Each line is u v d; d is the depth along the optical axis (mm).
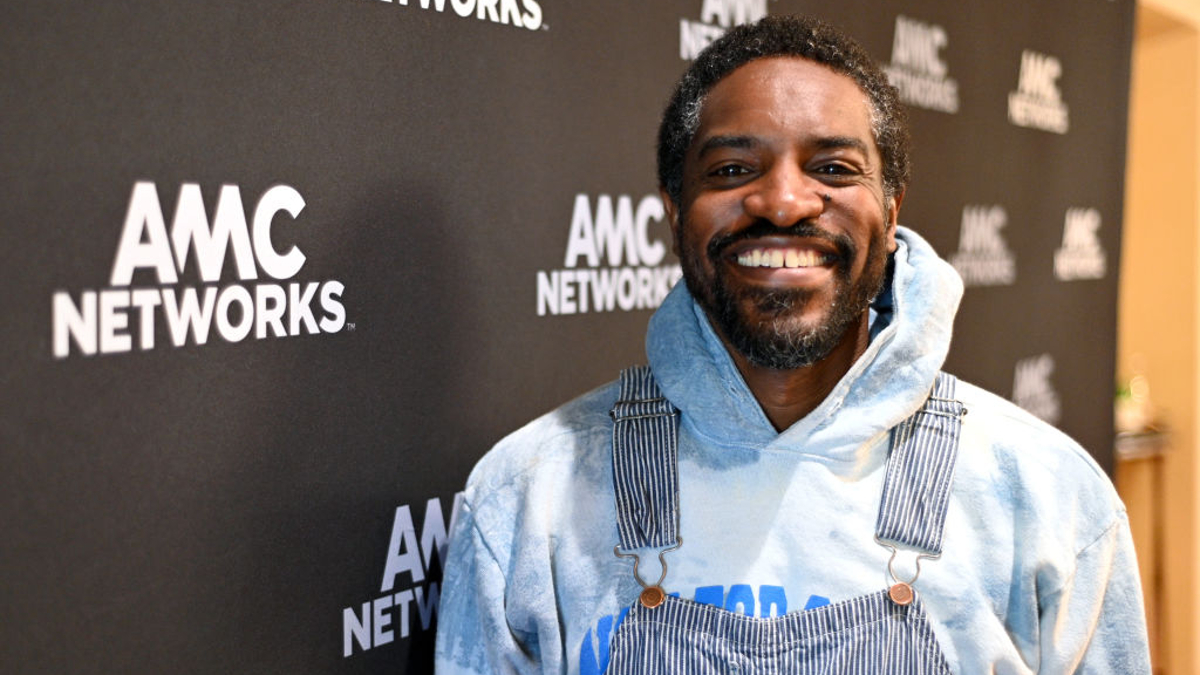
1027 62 2105
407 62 1039
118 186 821
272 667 962
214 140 883
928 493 858
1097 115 2369
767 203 808
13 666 783
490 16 1121
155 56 838
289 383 958
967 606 841
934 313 895
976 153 1973
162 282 855
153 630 868
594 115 1255
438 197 1081
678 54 1363
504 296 1164
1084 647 888
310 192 961
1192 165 2988
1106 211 2436
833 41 875
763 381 885
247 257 916
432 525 1104
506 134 1150
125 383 836
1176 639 3084
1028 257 2152
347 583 1023
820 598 836
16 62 759
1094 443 2438
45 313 784
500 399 1169
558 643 893
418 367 1075
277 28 924
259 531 943
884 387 875
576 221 1245
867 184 847
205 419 893
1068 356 2318
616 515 888
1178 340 3041
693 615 833
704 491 877
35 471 786
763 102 828
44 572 796
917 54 1795
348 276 1002
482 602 923
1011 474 874
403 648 1085
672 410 914
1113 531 893
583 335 1267
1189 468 3029
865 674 807
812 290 826
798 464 869
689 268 878
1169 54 3016
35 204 774
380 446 1045
